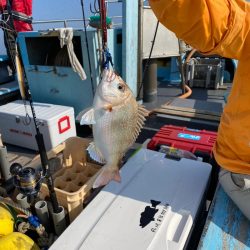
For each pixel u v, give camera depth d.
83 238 0.84
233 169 0.92
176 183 1.05
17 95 2.62
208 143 1.37
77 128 2.31
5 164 1.45
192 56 3.34
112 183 1.06
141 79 2.37
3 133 2.08
